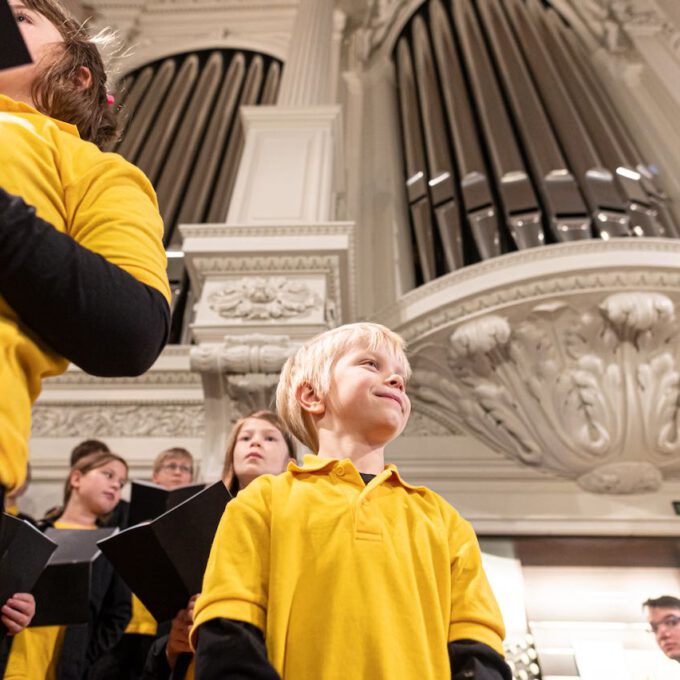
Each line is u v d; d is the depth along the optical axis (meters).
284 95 4.61
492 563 2.67
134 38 6.64
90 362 0.64
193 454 3.08
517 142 4.61
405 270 4.09
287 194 3.32
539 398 2.80
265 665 0.74
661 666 2.31
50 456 3.10
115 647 1.85
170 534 1.29
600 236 3.65
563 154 4.37
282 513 0.90
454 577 0.92
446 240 3.93
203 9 6.83
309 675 0.77
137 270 0.69
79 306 0.61
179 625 1.32
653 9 5.43
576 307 2.78
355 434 1.02
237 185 3.38
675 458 2.77
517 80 5.07
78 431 3.17
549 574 2.62
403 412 1.03
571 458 2.78
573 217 3.72
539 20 5.84
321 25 5.45
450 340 2.89
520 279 2.76
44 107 0.88
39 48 0.90
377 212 4.48
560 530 2.73
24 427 0.61
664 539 2.70
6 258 0.58
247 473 1.77
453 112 4.94
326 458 0.99
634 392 2.73
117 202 0.75
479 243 3.75
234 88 6.04
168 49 6.55
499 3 6.06
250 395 2.66
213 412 2.72
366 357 1.06
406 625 0.81
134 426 3.18
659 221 3.95
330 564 0.84
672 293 2.74
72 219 0.73
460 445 2.99
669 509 2.76
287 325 2.74
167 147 5.45
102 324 0.62
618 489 2.79
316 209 3.23
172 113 5.78
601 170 4.02
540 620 2.45
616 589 2.55
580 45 5.60
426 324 2.89
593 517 2.75
